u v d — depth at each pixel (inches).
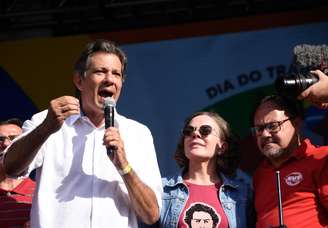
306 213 171.2
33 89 312.2
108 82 154.2
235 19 298.2
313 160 175.9
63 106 142.6
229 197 185.0
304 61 169.8
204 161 189.6
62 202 151.4
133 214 155.9
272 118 181.0
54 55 312.8
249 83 294.0
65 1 304.2
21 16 307.6
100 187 152.7
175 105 298.8
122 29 308.8
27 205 203.2
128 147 158.2
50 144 156.2
